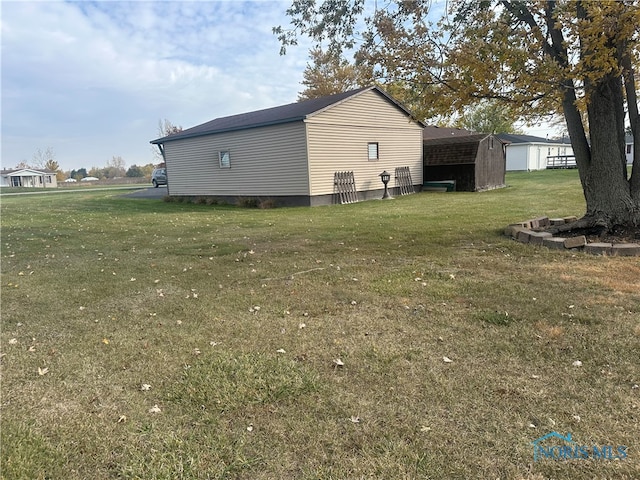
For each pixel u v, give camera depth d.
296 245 6.86
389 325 3.30
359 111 15.09
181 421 2.14
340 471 1.74
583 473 1.67
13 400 2.42
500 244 6.04
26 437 2.04
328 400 2.28
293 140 13.70
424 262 5.28
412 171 17.89
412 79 6.28
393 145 16.77
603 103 5.72
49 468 1.82
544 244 5.73
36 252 7.14
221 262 5.85
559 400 2.18
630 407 2.09
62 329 3.52
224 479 1.72
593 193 6.02
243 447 1.92
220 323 3.50
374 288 4.27
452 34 5.91
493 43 5.09
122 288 4.72
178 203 17.05
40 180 57.22
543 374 2.45
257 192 15.23
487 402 2.19
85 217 12.48
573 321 3.17
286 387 2.42
